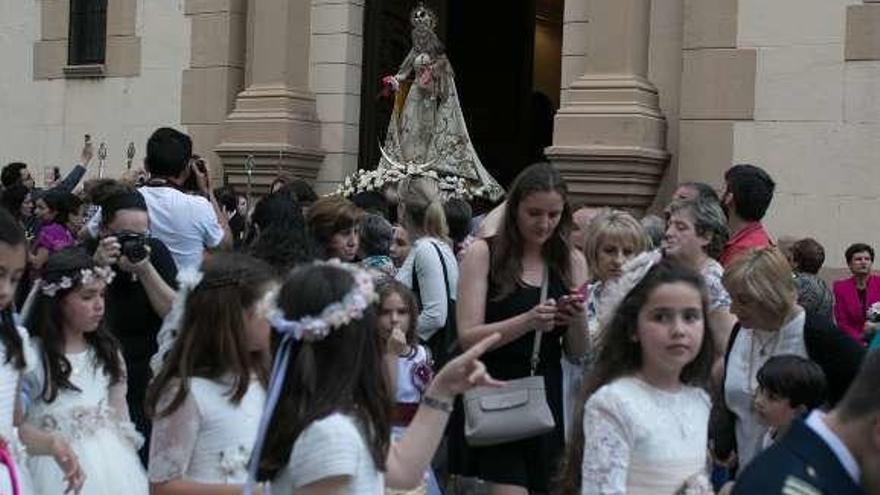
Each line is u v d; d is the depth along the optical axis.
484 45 18.61
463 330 5.77
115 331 6.67
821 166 10.77
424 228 8.09
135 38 15.18
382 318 6.54
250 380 4.50
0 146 16.58
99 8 15.71
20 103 16.38
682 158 11.45
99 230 7.41
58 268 5.38
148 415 4.54
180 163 7.96
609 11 11.44
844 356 5.43
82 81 15.74
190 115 14.70
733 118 11.19
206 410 4.41
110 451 5.44
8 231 4.64
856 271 9.88
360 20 13.95
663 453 4.24
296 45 13.81
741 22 11.15
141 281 6.61
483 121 18.62
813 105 10.81
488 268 5.87
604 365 4.50
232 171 13.80
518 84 18.88
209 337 4.48
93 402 5.48
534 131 19.66
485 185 12.73
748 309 5.59
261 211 7.16
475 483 5.99
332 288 3.60
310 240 6.89
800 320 5.55
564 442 5.86
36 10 16.23
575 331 5.82
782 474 2.84
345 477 3.51
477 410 5.67
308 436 3.53
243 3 14.50
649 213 11.46
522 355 5.78
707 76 11.31
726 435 5.81
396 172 12.19
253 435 4.45
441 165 12.61
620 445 4.20
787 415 5.17
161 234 7.64
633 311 4.41
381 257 8.12
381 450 3.63
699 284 4.35
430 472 6.00
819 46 10.78
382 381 3.69
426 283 7.52
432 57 12.86
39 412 5.36
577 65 12.05
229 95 14.43
